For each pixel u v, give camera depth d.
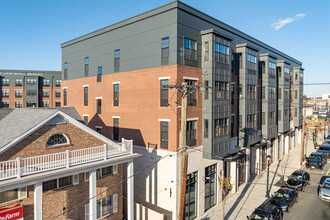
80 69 28.50
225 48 21.72
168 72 18.81
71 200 14.77
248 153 28.02
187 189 19.34
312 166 33.16
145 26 20.69
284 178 29.31
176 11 18.42
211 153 20.09
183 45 18.89
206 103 20.41
